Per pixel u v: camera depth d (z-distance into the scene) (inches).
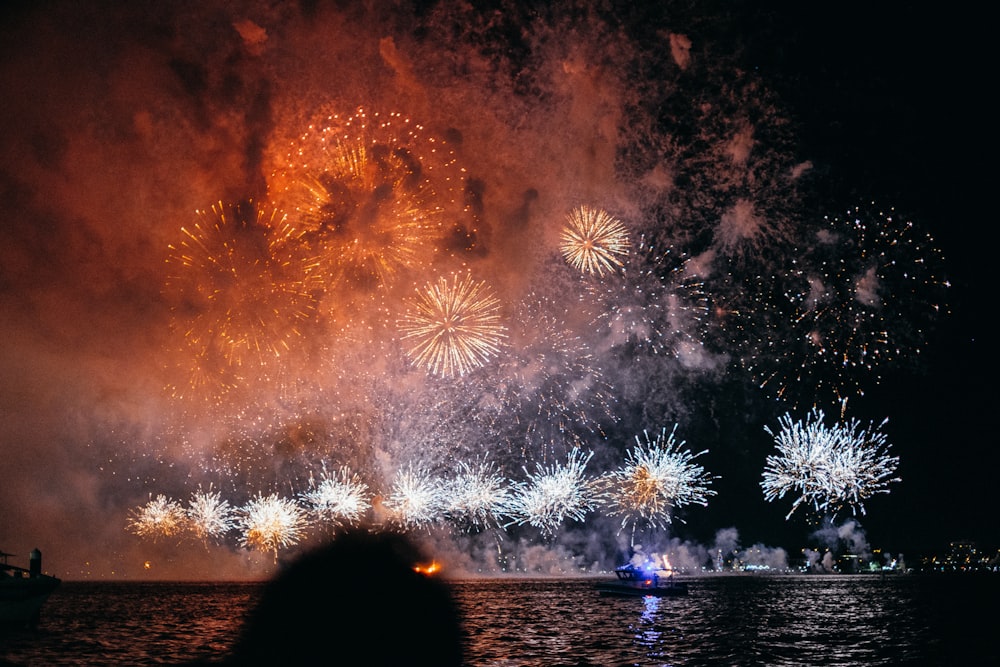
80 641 1834.4
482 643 1820.9
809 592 4308.6
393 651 1653.5
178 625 2191.2
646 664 1563.7
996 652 1777.8
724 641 1924.2
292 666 1481.3
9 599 1936.5
